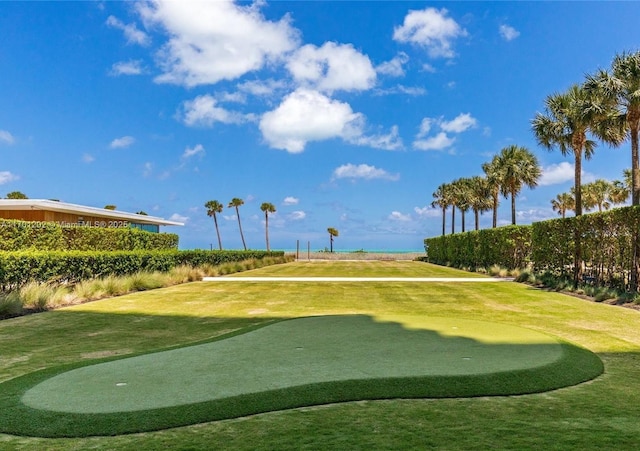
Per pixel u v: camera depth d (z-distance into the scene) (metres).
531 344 6.20
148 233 22.28
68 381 4.60
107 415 3.68
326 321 8.27
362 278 20.47
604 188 45.31
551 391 4.40
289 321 8.27
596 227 13.41
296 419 3.67
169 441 3.27
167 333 7.84
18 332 7.92
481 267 25.81
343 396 4.14
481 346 6.07
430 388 4.35
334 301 12.15
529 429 3.47
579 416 3.76
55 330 8.11
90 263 13.70
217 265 26.06
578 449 3.12
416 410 3.87
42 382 4.58
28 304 10.46
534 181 27.53
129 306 11.20
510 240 21.17
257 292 14.40
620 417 3.73
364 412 3.82
